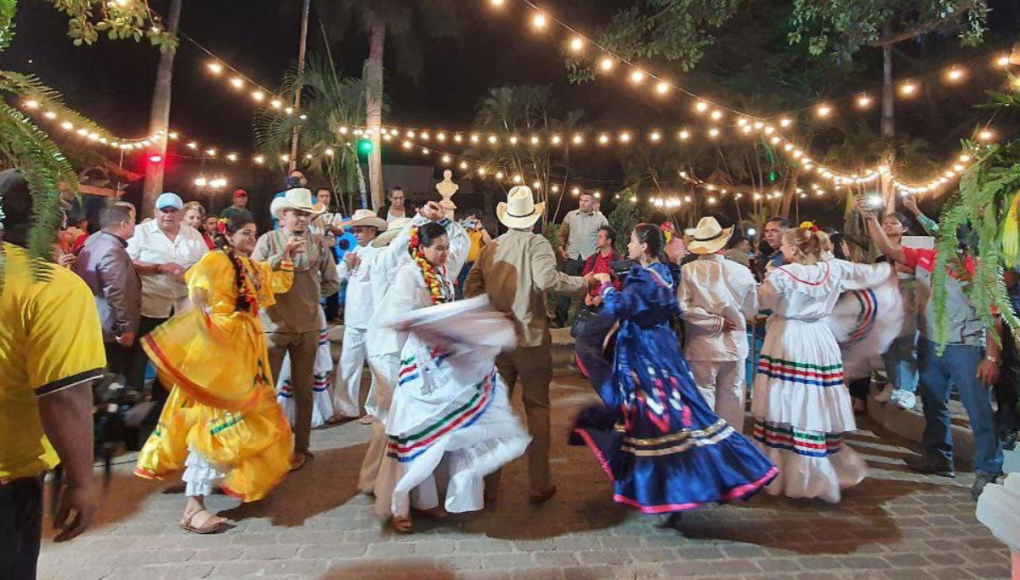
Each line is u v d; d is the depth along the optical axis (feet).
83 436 6.75
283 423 13.91
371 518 13.79
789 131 47.65
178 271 18.75
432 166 66.28
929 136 47.50
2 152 6.07
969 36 35.65
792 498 15.17
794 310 14.98
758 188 55.26
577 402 22.99
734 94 49.16
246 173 55.77
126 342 16.58
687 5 39.58
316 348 16.67
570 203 61.41
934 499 15.34
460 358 12.57
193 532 12.99
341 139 41.98
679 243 19.06
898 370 20.56
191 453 12.98
